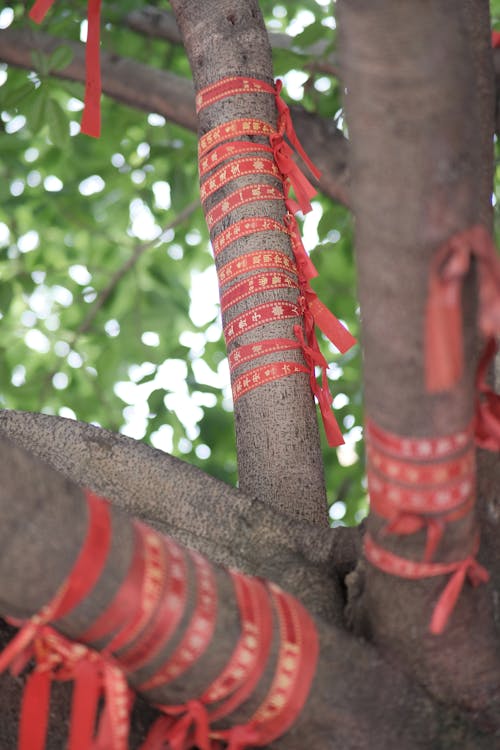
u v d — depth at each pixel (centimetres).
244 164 254
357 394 573
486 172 208
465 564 171
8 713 192
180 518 223
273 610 173
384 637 181
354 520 583
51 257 650
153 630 163
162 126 586
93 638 163
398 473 160
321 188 446
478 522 186
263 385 246
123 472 230
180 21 275
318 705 171
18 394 589
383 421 159
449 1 139
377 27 135
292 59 451
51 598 158
